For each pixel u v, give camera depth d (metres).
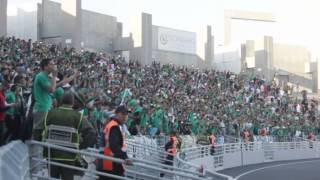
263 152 40.91
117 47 52.12
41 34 44.53
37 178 9.07
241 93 50.91
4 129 9.23
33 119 8.89
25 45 31.89
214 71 54.41
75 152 8.48
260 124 45.06
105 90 28.59
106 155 9.11
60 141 8.55
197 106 38.94
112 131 9.00
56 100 9.19
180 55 58.84
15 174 7.21
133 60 48.41
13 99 11.35
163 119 28.69
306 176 27.23
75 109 9.09
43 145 8.57
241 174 28.56
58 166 8.66
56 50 34.53
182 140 28.30
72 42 43.59
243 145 37.66
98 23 50.47
